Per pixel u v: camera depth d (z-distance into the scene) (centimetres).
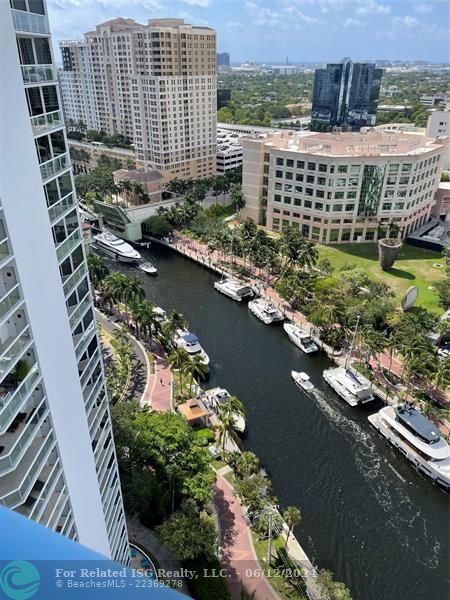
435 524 4344
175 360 5669
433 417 5462
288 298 8294
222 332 7544
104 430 2909
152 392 5828
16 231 1784
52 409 2162
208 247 10488
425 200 11569
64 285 2270
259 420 5569
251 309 8106
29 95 1880
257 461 4475
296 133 13375
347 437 5334
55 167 2112
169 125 13875
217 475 4612
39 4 1902
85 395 2620
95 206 11812
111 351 6594
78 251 2412
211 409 5562
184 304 8469
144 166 14925
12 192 1739
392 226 10438
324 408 5794
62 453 2277
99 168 15375
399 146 10425
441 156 11706
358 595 3747
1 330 1920
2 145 1656
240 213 12675
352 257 10150
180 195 13712
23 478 1978
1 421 1786
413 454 4897
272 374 6462
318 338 7181
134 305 7019
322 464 4959
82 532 2514
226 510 4250
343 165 10106
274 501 4112
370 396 5841
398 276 9225
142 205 12288
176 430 4144
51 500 2252
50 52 2012
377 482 4762
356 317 6950
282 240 9394
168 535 3503
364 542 4156
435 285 8519
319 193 10550
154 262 10369
